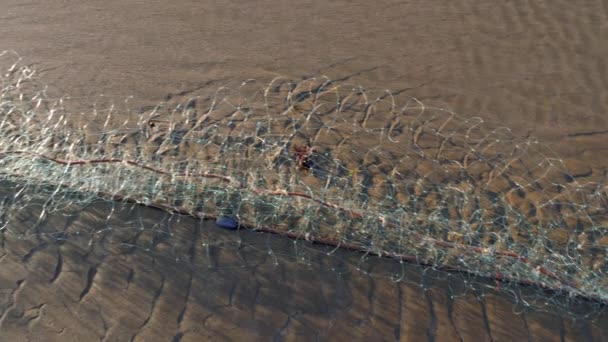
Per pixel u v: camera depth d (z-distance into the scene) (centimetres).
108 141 493
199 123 513
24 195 446
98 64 589
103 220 433
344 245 410
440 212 431
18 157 457
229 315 379
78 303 388
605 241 414
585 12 656
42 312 384
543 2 673
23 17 664
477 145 493
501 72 575
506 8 664
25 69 581
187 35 627
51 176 450
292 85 558
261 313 379
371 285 391
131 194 441
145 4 681
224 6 673
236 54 598
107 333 372
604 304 377
